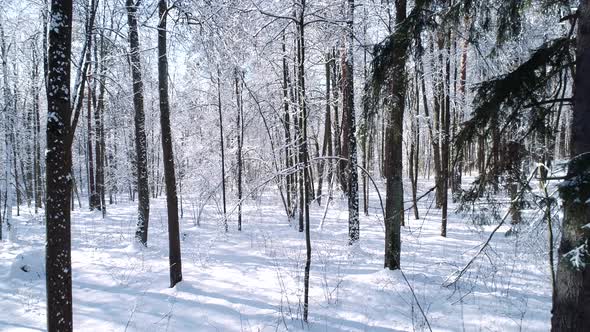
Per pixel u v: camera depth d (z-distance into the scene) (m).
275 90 15.77
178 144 20.86
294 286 7.60
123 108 12.38
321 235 13.03
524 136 3.84
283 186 16.16
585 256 2.78
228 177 17.97
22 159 23.83
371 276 7.56
